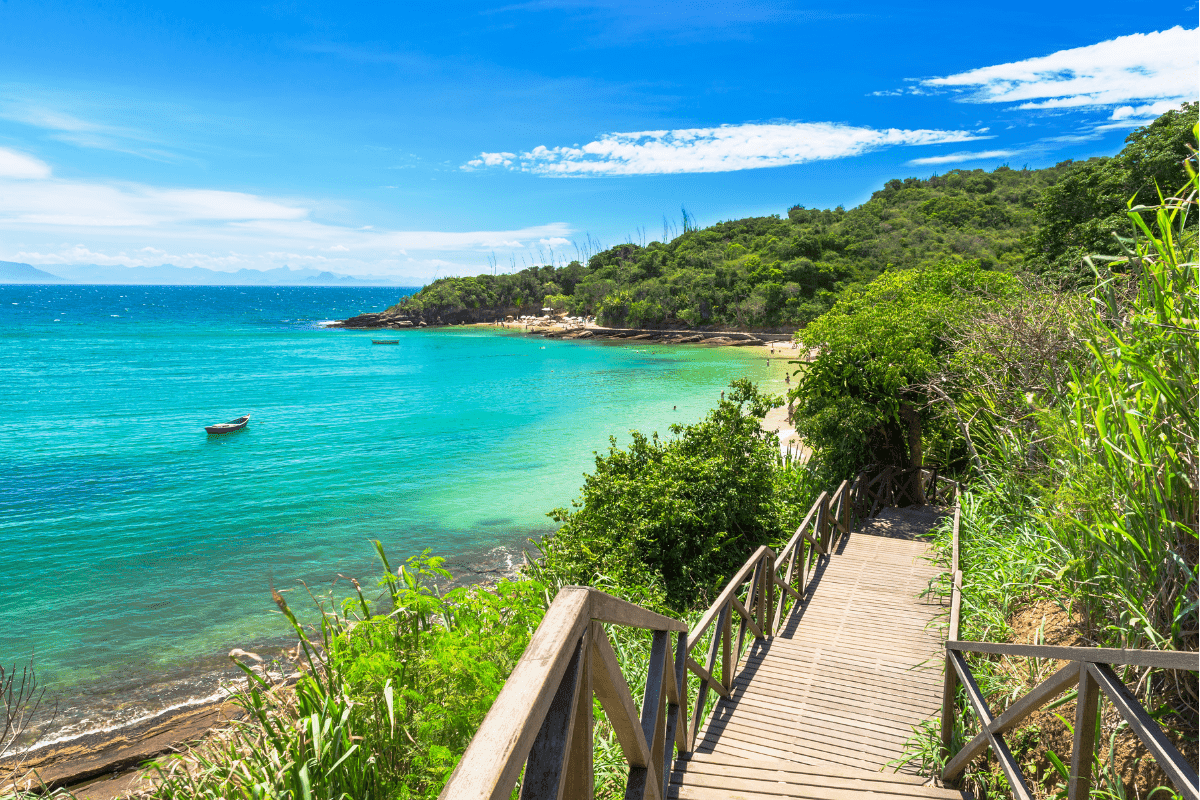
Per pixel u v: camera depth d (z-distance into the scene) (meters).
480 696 4.02
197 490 24.86
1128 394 3.29
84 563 17.98
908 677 6.17
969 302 12.98
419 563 5.53
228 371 63.91
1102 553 3.68
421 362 72.06
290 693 4.46
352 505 22.97
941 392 10.73
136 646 13.53
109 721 10.92
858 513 14.03
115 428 36.97
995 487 7.83
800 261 91.75
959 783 4.08
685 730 4.35
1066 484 3.94
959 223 111.25
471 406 43.78
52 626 14.40
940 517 13.52
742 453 12.58
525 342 97.56
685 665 3.86
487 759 0.96
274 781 3.61
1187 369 2.88
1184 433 2.95
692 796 3.92
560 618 1.44
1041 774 3.57
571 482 25.73
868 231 108.44
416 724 4.00
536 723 1.15
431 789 3.64
